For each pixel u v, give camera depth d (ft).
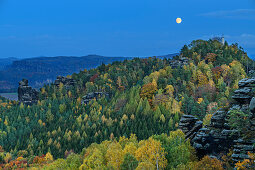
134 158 165.48
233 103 149.07
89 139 500.33
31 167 345.10
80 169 202.90
